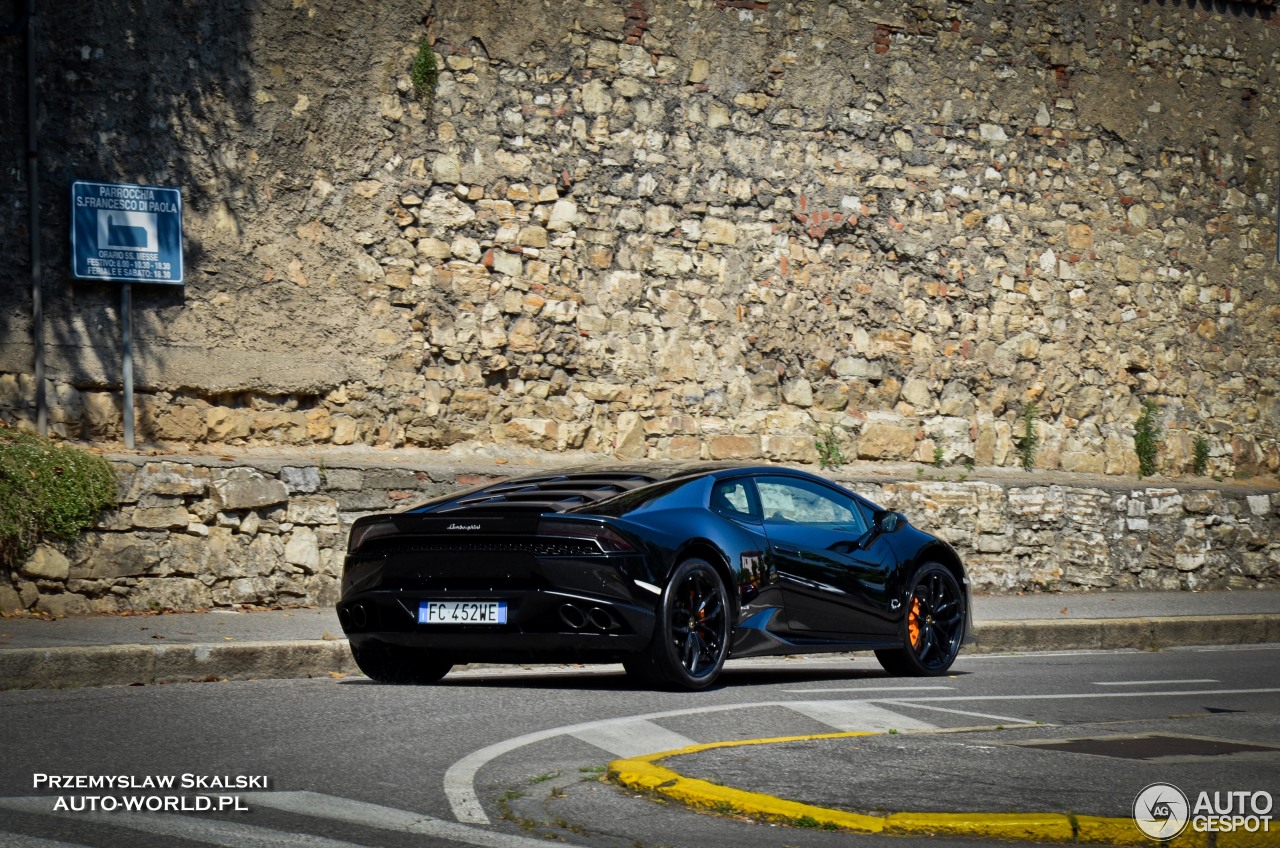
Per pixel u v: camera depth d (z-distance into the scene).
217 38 51.19
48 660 32.44
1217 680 36.66
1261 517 67.31
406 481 49.91
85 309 48.78
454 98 55.28
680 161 59.16
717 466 34.75
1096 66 68.31
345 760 21.80
